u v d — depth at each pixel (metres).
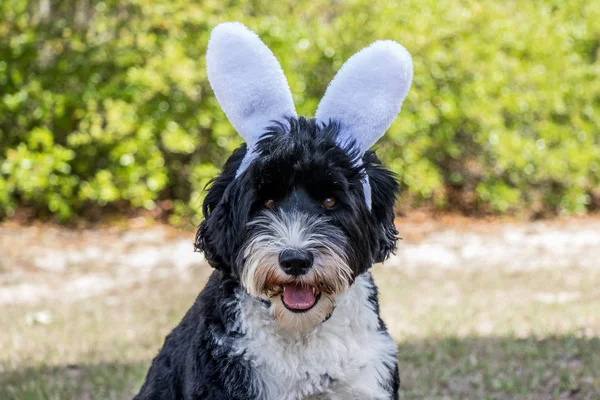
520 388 5.56
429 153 12.35
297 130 3.66
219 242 3.71
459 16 12.16
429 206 12.73
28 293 8.87
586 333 6.77
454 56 12.09
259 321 3.60
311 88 11.80
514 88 12.41
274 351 3.59
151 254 10.46
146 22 11.52
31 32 11.45
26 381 5.98
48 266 9.91
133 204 11.50
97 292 8.89
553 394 5.44
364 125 3.78
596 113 12.84
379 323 3.81
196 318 3.83
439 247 10.91
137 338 7.07
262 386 3.58
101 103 11.38
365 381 3.66
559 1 13.22
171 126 11.30
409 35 11.88
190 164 11.70
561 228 12.09
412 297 8.41
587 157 12.60
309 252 3.43
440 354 6.29
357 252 3.63
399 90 3.81
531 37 12.55
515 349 6.30
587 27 13.12
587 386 5.51
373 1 11.90
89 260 10.19
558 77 12.62
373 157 3.88
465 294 8.51
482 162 12.52
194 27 11.60
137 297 8.62
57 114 11.40
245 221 3.58
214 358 3.60
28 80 11.53
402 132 11.66
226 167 3.86
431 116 11.91
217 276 3.83
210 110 11.41
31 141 11.19
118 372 6.09
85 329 7.42
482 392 5.57
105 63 11.59
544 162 12.45
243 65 3.80
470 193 12.77
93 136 11.26
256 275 3.48
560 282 8.95
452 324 7.25
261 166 3.55
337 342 3.62
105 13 11.59
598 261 10.03
